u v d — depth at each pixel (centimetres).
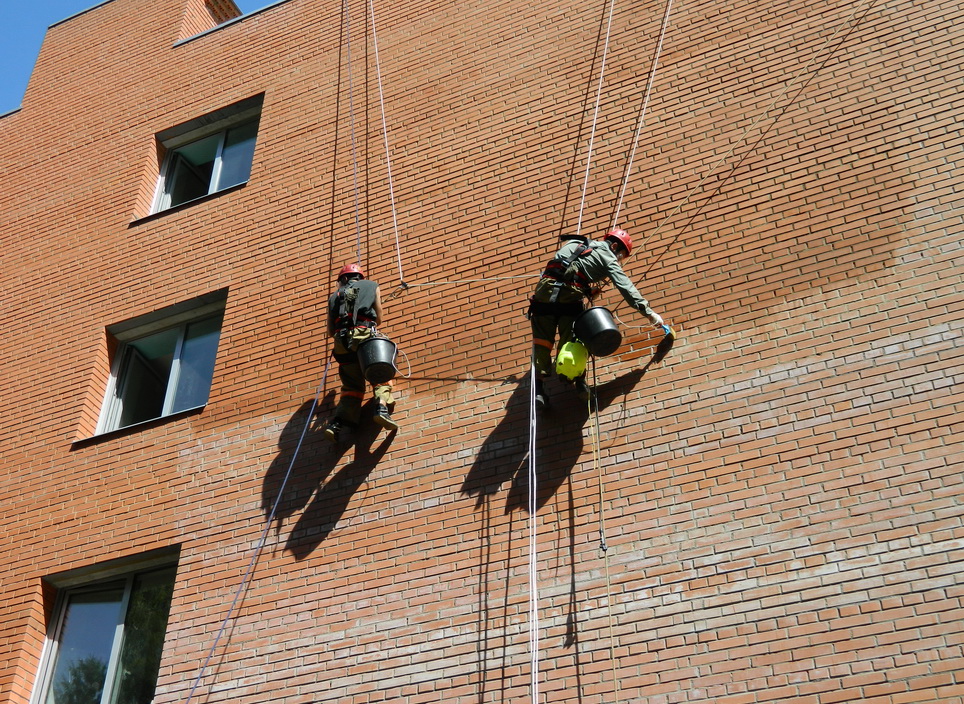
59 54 1644
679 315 960
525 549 883
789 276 940
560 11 1256
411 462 977
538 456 930
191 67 1494
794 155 1015
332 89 1343
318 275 1164
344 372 1020
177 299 1227
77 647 1044
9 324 1319
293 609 932
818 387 867
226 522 1016
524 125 1173
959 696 700
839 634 750
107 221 1363
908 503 786
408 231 1152
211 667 927
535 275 1049
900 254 913
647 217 1038
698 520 839
